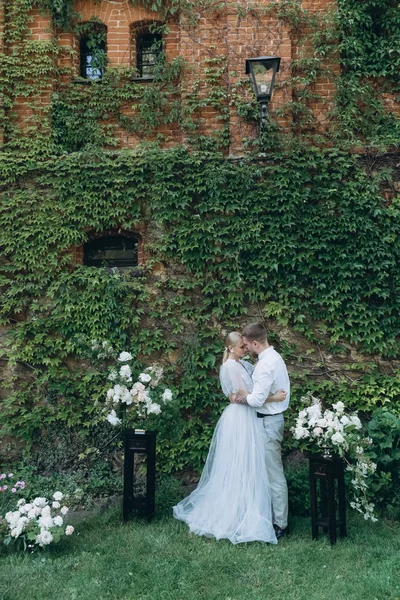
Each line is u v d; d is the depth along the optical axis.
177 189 7.25
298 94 7.42
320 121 7.42
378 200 7.01
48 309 7.20
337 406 5.25
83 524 5.51
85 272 7.20
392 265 6.89
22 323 7.12
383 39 7.62
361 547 4.86
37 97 7.56
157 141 7.47
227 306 7.09
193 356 6.95
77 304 7.15
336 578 4.25
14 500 6.08
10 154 7.35
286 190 7.03
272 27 7.42
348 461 5.59
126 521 5.55
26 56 7.61
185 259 7.09
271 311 6.98
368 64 7.60
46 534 4.69
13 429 7.00
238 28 7.45
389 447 5.72
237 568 4.41
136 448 5.64
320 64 7.48
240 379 5.44
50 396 7.05
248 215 7.07
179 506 5.63
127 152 7.31
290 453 6.80
